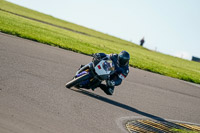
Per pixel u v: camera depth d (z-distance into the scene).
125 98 33.12
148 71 64.00
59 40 71.88
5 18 86.88
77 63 46.19
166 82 53.97
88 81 28.14
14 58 35.66
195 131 27.19
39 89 26.00
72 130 18.92
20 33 60.34
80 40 96.56
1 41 45.09
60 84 30.09
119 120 24.59
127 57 27.42
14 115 18.47
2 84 24.38
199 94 50.44
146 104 33.19
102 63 27.45
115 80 28.14
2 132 15.51
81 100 26.48
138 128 24.05
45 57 42.62
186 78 67.94
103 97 30.53
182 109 35.81
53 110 21.70
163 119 28.95
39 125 18.08
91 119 22.44
